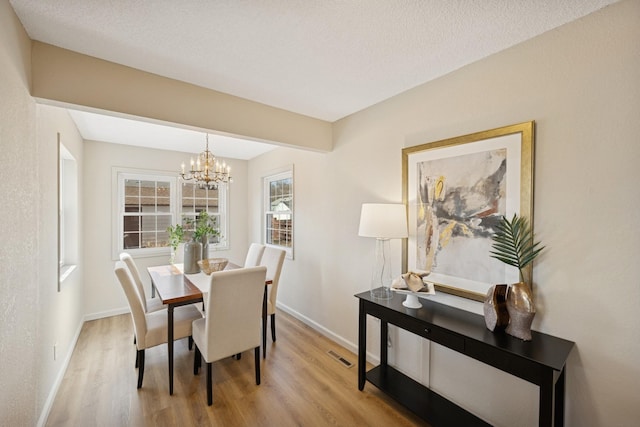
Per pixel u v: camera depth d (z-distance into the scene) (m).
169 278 2.81
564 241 1.44
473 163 1.79
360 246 2.67
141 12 1.33
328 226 3.07
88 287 3.59
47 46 1.60
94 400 2.03
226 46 1.63
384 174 2.42
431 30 1.48
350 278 2.78
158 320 2.37
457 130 1.89
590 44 1.36
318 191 3.23
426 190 2.06
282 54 1.71
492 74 1.72
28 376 1.52
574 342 1.41
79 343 2.93
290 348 2.84
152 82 1.93
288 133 2.65
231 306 2.03
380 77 2.01
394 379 2.14
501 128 1.65
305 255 3.48
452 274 1.91
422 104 2.11
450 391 1.94
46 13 1.34
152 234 4.14
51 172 2.11
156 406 1.97
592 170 1.36
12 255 1.30
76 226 3.07
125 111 1.83
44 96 1.58
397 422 1.85
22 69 1.42
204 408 1.96
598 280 1.34
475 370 1.81
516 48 1.61
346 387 2.21
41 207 1.85
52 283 2.10
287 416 1.89
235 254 4.95
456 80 1.90
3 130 1.19
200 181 3.65
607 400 1.32
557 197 1.46
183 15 1.36
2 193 1.18
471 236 1.80
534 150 1.54
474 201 1.79
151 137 3.53
